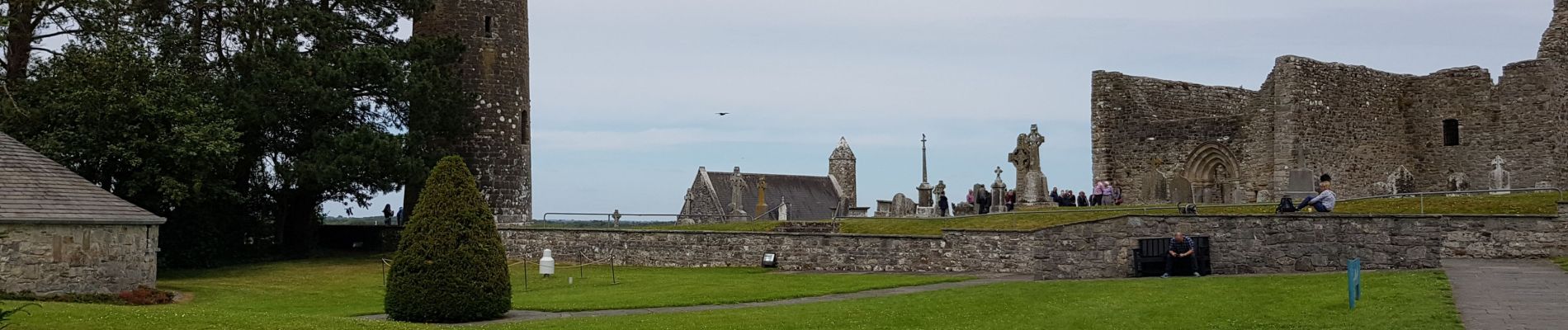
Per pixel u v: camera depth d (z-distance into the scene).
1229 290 24.14
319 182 41.56
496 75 47.94
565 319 23.86
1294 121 48.38
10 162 31.80
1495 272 25.16
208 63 42.84
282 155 44.06
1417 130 53.66
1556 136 49.09
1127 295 24.27
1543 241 28.47
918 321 22.39
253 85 41.31
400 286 24.91
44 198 30.73
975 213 48.34
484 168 47.38
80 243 30.89
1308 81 49.00
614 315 24.66
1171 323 20.34
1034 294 25.52
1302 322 19.44
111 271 31.64
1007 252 33.94
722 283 32.78
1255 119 50.44
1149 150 54.78
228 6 42.41
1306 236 27.58
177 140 38.69
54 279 30.23
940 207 51.09
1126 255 28.59
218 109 39.78
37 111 38.03
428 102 43.66
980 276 32.91
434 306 24.58
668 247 40.19
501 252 25.83
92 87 37.91
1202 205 40.22
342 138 41.69
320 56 42.81
